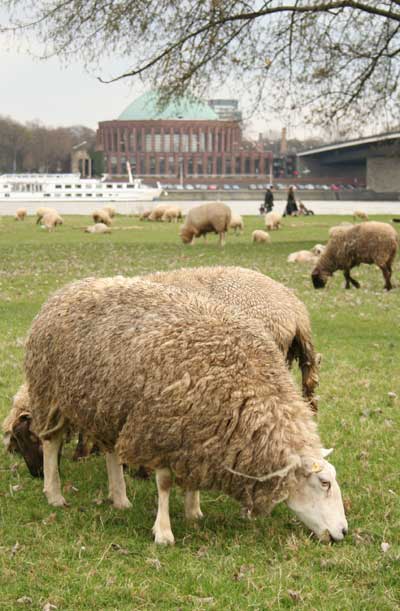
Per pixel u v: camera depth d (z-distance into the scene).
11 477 6.09
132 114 161.88
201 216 27.14
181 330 4.86
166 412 4.68
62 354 5.18
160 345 4.80
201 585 4.31
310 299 15.05
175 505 5.53
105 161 159.25
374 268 20.42
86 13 23.50
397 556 4.57
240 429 4.59
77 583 4.34
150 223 45.84
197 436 4.64
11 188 89.88
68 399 5.18
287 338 6.48
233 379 4.67
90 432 5.18
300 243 28.80
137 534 4.99
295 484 4.57
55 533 5.04
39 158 145.88
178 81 24.64
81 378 5.05
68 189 89.69
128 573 4.46
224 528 5.11
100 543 4.86
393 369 9.61
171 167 159.75
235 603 4.13
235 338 4.85
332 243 16.20
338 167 155.88
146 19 23.73
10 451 6.62
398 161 121.19
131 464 4.93
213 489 4.78
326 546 4.65
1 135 141.62
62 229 40.09
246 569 4.45
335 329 12.29
